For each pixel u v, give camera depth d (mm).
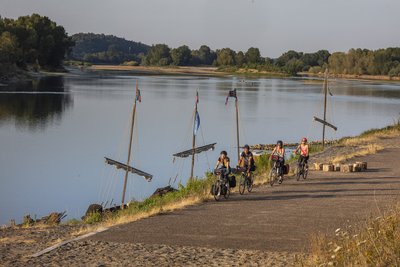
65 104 93625
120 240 15977
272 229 17062
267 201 22469
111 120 74812
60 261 13648
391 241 11508
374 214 18594
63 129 64625
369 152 40719
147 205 24859
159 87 151000
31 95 108562
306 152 28609
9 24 196875
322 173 30969
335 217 18719
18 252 14930
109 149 52250
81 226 19766
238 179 28250
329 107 106062
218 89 150500
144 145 55031
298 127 74312
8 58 162000
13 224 25672
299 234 16250
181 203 21906
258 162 33969
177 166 44969
